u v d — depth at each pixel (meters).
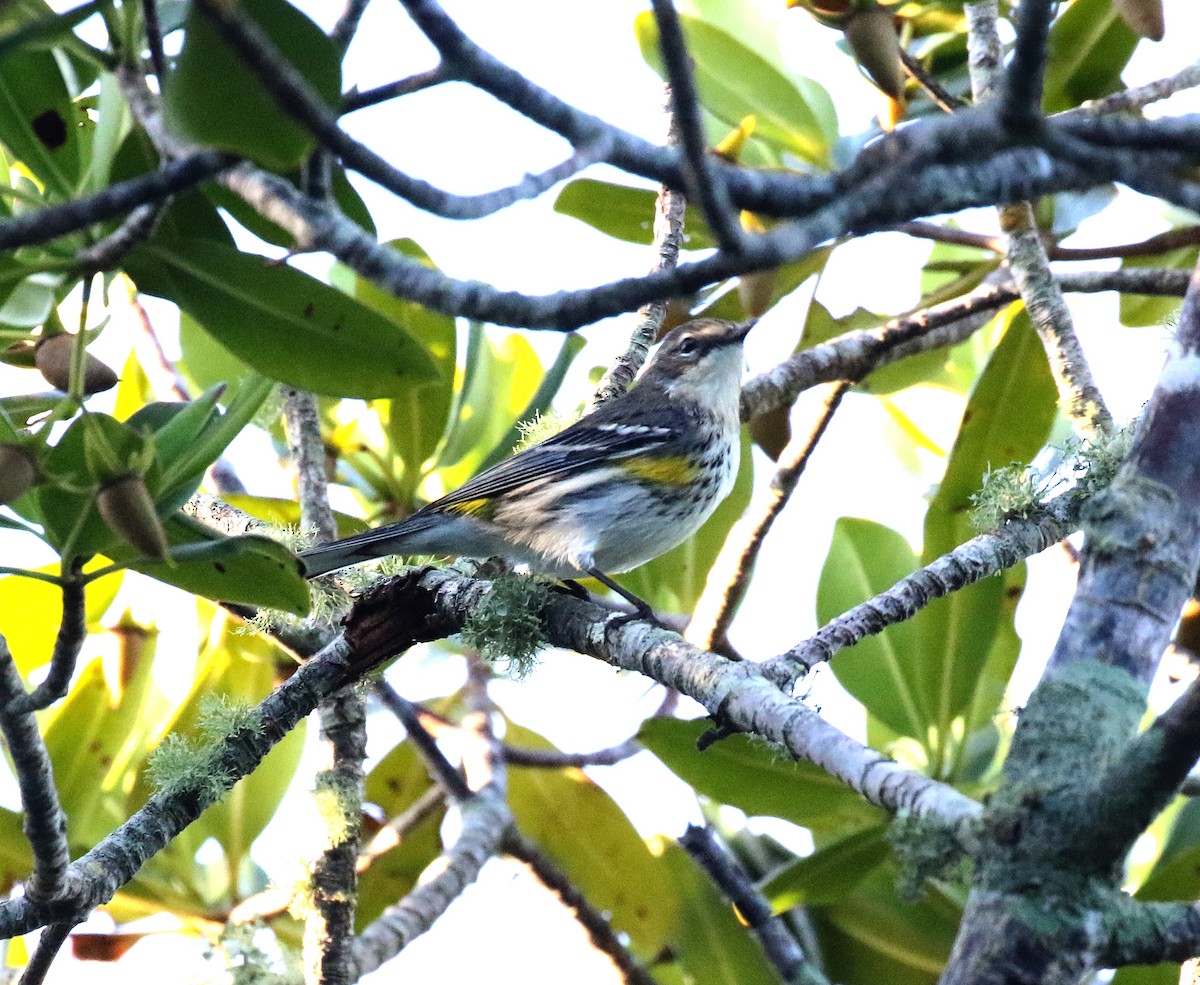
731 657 11.84
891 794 6.09
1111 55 11.99
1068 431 13.70
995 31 10.47
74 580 6.41
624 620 8.80
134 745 12.20
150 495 6.46
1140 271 11.95
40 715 12.31
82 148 7.48
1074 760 5.75
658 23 4.77
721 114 12.55
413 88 5.46
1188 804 11.03
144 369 13.23
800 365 12.05
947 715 11.26
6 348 7.52
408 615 9.41
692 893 12.33
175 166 5.05
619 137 5.29
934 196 5.28
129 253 6.33
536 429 12.68
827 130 12.71
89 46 5.60
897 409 14.76
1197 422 6.43
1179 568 6.25
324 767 9.95
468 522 12.29
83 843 11.58
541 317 5.25
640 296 5.20
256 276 6.86
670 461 12.79
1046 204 12.50
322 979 9.51
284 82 4.62
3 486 6.04
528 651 9.23
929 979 11.47
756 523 11.58
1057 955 5.42
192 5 4.66
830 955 11.69
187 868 12.16
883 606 8.45
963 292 13.36
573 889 11.69
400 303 12.88
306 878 9.77
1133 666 6.06
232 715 8.84
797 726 6.88
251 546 6.79
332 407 13.69
